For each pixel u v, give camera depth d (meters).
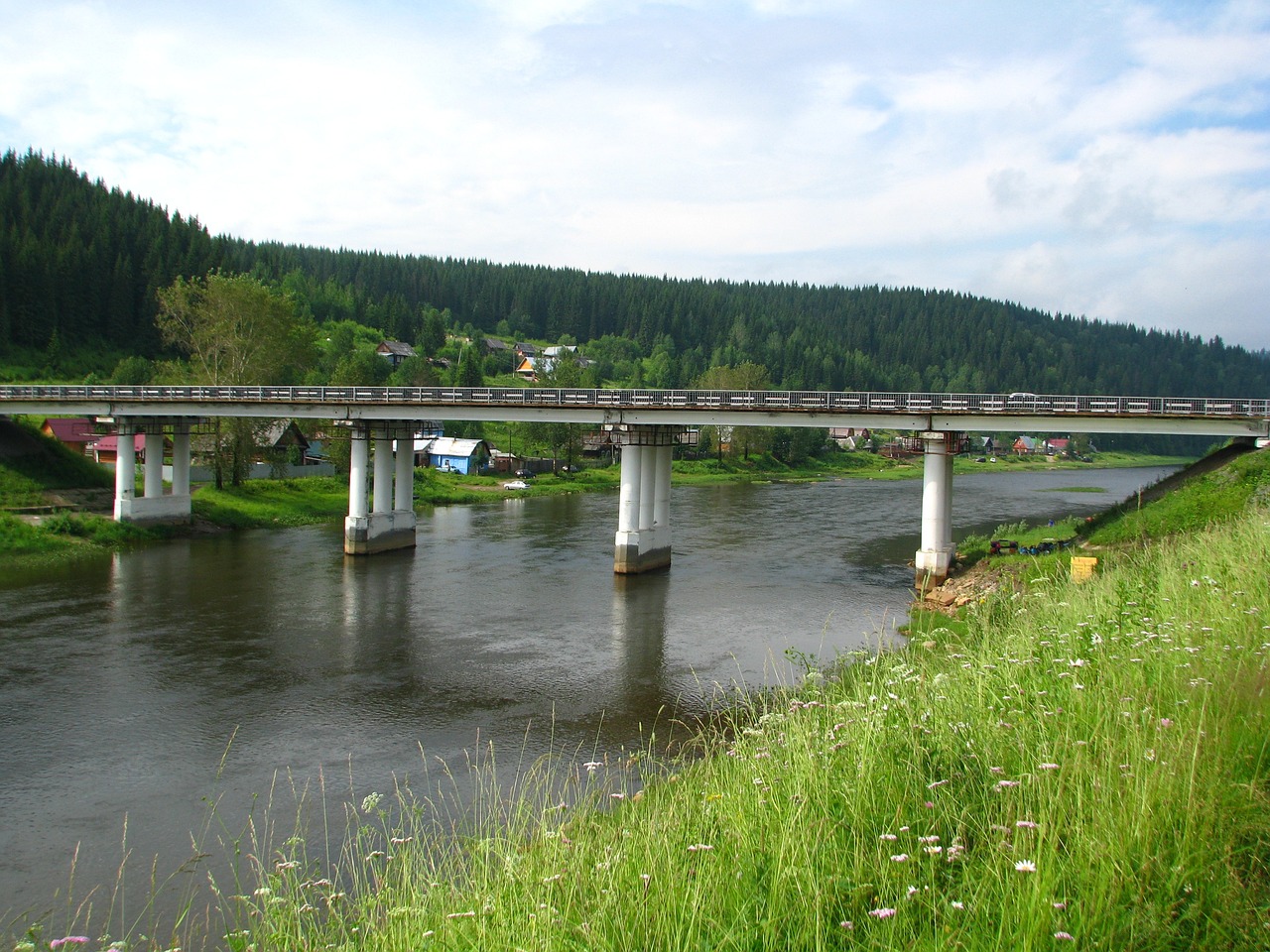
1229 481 46.47
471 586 48.97
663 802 12.29
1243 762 8.53
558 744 24.22
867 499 105.62
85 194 170.38
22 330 133.12
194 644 35.50
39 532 58.41
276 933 9.95
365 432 60.88
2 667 31.72
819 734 11.75
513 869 9.69
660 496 56.47
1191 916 6.56
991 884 7.18
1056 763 8.98
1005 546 50.56
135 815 19.88
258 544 64.12
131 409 64.81
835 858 7.93
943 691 12.55
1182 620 13.73
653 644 35.94
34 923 15.02
